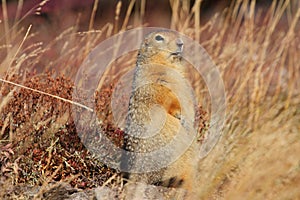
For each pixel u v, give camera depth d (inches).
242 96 529.7
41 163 390.0
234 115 483.8
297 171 386.9
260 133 428.8
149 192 379.2
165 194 378.3
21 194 356.2
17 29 791.7
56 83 432.5
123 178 390.6
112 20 903.1
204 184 372.8
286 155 399.5
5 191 350.0
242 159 397.1
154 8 976.9
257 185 368.8
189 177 394.3
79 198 366.9
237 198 358.6
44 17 823.1
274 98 528.4
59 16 829.8
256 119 474.0
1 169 366.9
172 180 393.1
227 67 584.4
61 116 419.2
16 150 382.3
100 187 375.9
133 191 369.1
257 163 388.5
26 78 453.7
